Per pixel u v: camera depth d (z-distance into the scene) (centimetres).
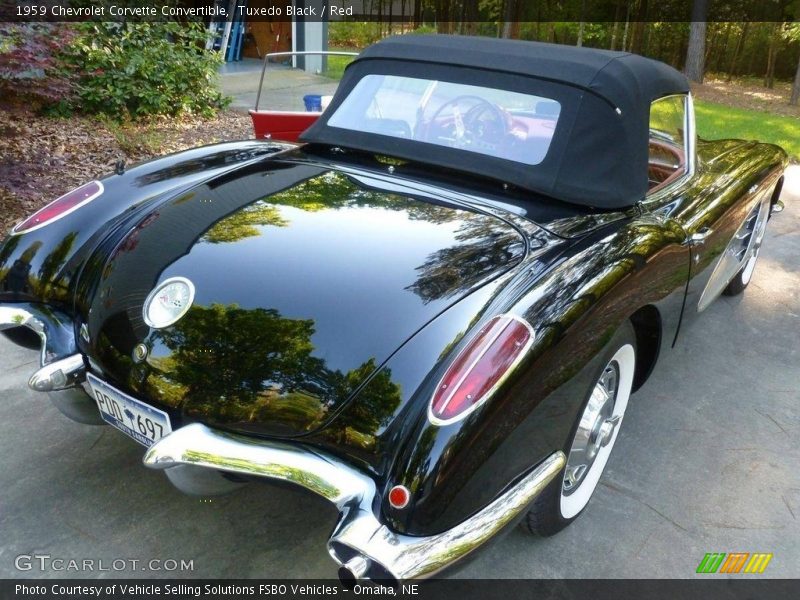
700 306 308
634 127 242
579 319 184
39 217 243
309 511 231
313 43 1151
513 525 171
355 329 174
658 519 237
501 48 261
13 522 218
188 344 180
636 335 251
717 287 332
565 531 229
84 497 230
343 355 170
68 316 220
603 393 226
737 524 237
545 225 219
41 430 262
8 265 231
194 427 173
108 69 730
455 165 243
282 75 1103
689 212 269
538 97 242
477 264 194
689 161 304
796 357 356
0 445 252
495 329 171
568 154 233
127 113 729
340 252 196
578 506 228
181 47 803
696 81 1705
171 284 192
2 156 468
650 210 254
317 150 278
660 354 265
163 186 251
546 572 212
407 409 162
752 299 424
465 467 157
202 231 210
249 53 1282
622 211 241
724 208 289
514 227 215
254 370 173
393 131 263
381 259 193
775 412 305
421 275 188
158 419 182
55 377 204
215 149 297
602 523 234
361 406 164
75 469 243
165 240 208
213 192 235
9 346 320
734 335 376
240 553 212
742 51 1930
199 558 209
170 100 762
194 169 266
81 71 716
